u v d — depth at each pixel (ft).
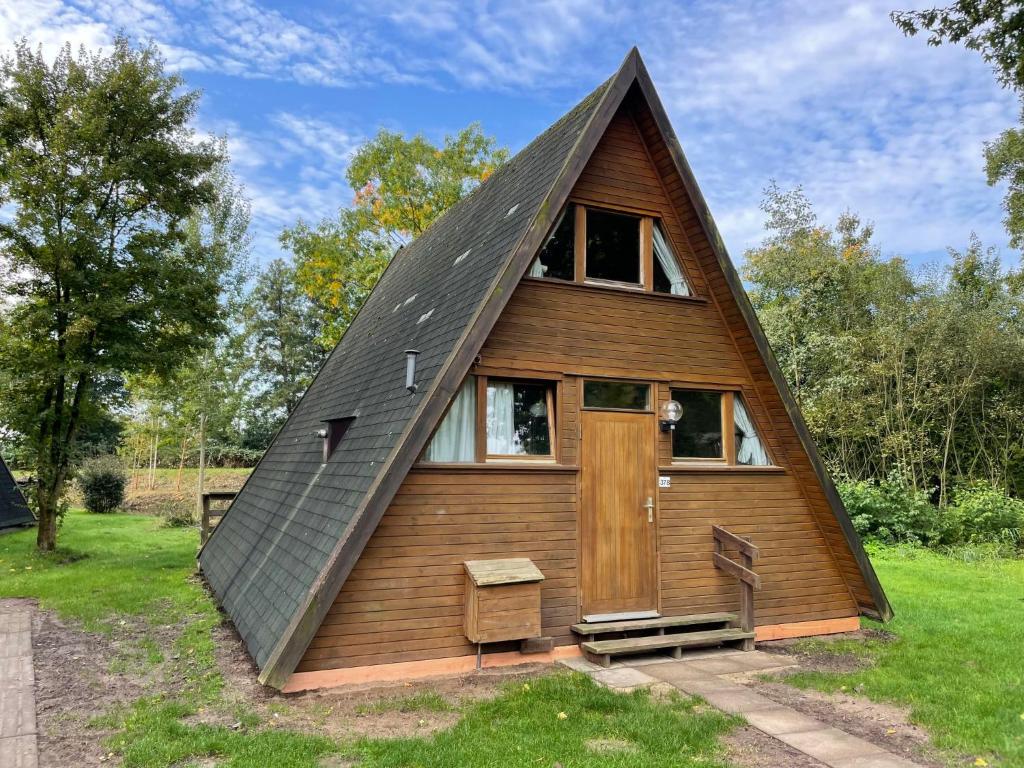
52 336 48.67
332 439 31.78
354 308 97.60
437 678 23.00
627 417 28.27
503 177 37.40
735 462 30.53
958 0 40.63
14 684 21.89
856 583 31.12
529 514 25.81
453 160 97.14
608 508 27.35
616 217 29.66
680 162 28.81
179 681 22.30
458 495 24.63
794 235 77.30
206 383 81.61
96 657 25.04
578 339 27.53
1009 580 45.47
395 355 32.55
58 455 50.57
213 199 55.11
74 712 19.42
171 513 77.46
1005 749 17.62
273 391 127.13
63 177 47.14
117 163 47.67
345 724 18.79
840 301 75.61
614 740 18.07
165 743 16.93
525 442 26.71
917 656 26.78
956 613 35.22
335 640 22.02
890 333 67.51
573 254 28.14
